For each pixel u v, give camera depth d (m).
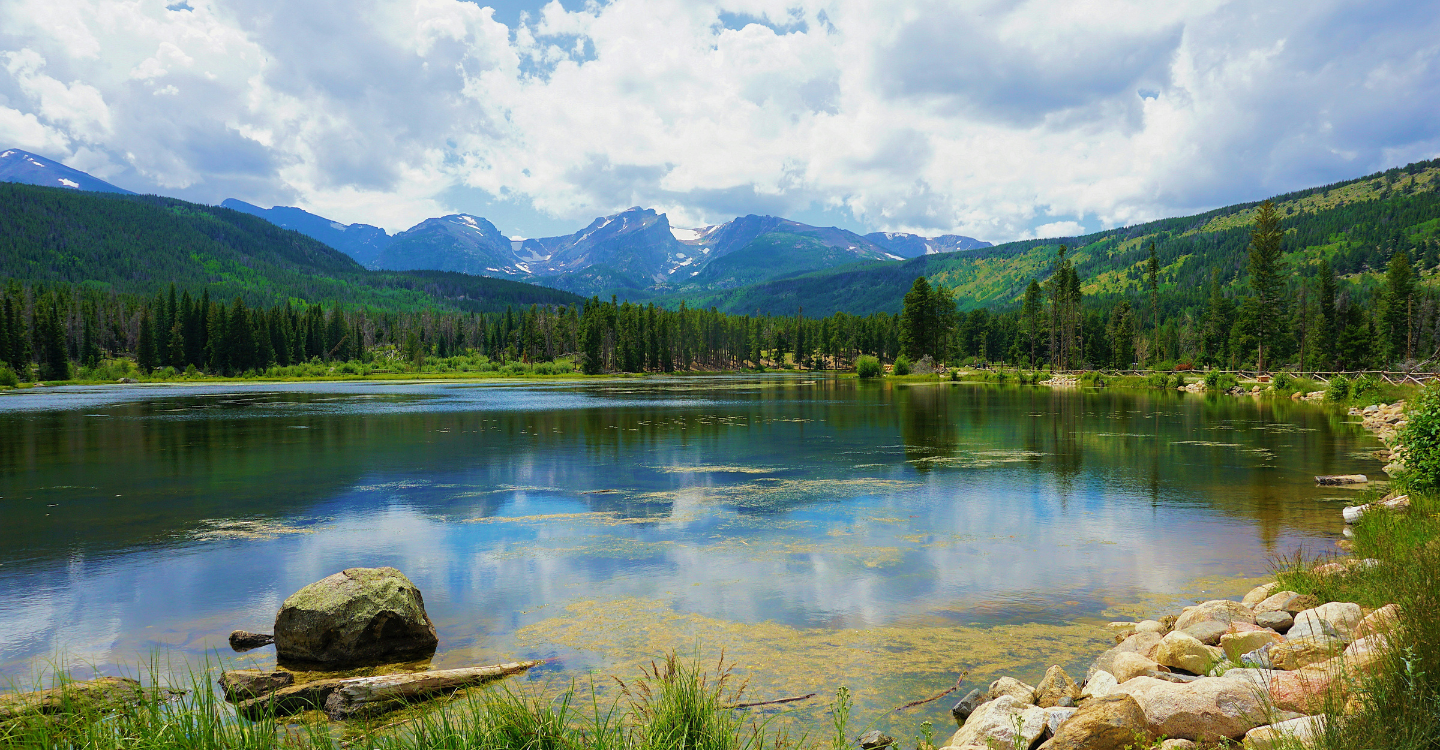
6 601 9.92
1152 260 112.75
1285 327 104.75
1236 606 8.09
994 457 24.28
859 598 9.77
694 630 8.58
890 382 104.19
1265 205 85.75
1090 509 15.65
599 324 152.62
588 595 10.01
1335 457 22.88
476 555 12.22
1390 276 99.81
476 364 159.50
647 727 4.89
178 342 131.38
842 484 19.17
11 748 4.42
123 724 4.78
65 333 131.75
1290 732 4.44
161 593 10.27
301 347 157.50
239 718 4.80
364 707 6.37
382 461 23.78
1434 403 13.95
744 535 13.55
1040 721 5.43
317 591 8.09
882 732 5.93
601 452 26.00
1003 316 175.38
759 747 5.22
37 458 24.61
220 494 18.05
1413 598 5.77
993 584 10.34
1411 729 3.98
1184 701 5.09
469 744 4.66
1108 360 142.00
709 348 189.12
